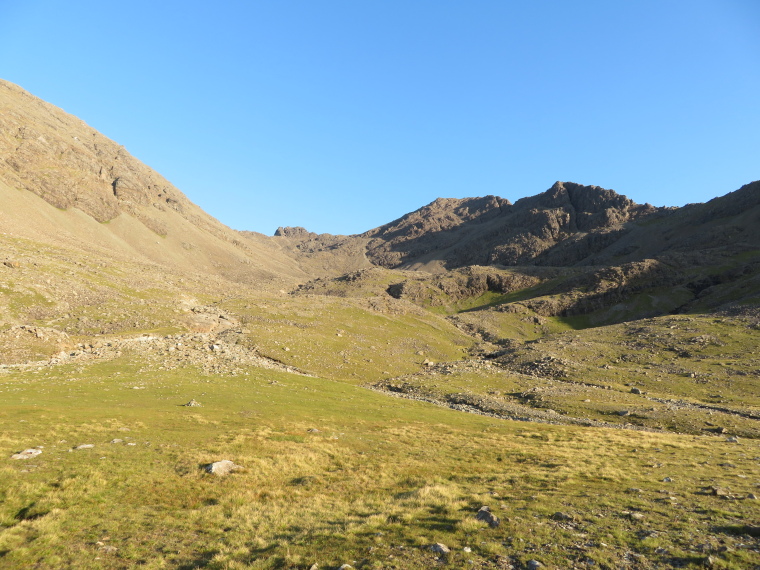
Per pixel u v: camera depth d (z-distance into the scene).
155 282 154.50
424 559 14.15
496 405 66.50
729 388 74.75
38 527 17.44
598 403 66.62
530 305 198.00
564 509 19.44
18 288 98.38
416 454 34.59
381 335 133.50
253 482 25.30
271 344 99.62
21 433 30.14
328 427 43.12
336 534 16.80
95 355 68.19
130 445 29.92
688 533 16.02
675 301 180.12
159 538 17.45
